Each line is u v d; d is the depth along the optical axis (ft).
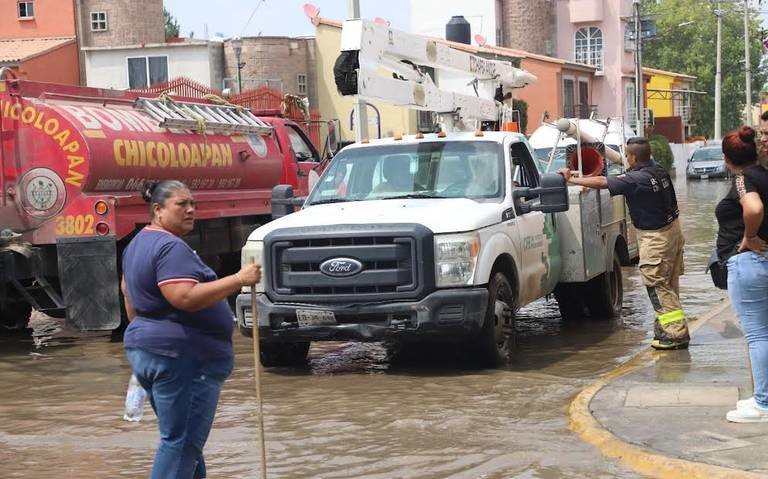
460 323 31.37
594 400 26.89
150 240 18.89
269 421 27.53
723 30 310.86
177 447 18.90
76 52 140.26
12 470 23.66
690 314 42.93
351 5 59.88
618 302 44.60
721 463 20.99
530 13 203.10
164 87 115.85
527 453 23.57
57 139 40.88
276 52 143.54
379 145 37.47
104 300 40.27
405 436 25.52
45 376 34.99
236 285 18.71
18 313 46.19
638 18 175.22
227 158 50.19
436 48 42.45
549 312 46.39
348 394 30.50
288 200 37.22
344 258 31.63
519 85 50.08
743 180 23.38
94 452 25.12
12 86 40.96
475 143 36.73
